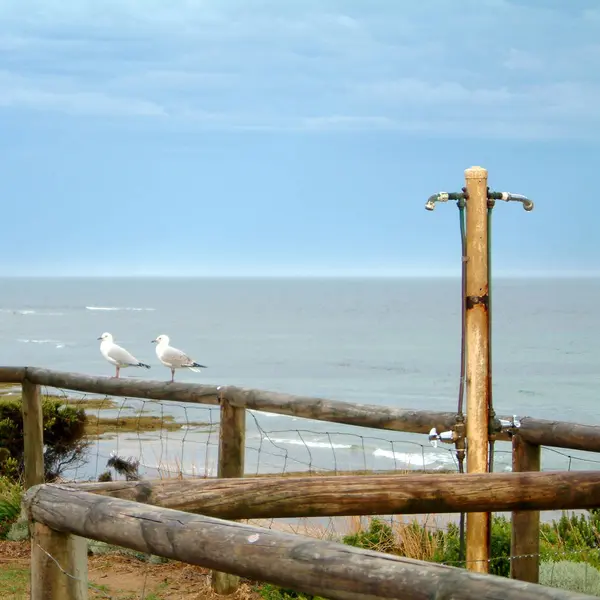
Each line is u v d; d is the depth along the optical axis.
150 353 102.19
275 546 2.66
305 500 3.51
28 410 7.53
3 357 93.56
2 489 8.37
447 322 174.62
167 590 6.06
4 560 6.71
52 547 3.33
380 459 29.23
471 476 3.61
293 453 30.58
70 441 13.71
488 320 4.65
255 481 3.56
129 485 3.57
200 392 6.14
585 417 52.59
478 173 4.63
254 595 5.93
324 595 2.53
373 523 7.29
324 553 2.55
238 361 93.31
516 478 3.63
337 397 62.72
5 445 12.45
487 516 4.67
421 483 3.57
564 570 6.30
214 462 17.72
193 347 112.94
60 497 3.29
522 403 59.53
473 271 4.63
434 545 6.76
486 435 4.63
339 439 34.62
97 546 7.04
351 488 3.53
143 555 6.89
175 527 2.91
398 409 5.19
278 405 5.69
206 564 2.82
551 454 31.14
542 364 89.62
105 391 6.91
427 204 4.63
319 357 97.56
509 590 2.17
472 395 4.62
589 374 79.12
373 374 79.19
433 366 86.56
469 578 2.26
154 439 26.34
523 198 4.72
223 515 3.54
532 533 4.95
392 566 2.40
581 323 173.25
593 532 7.84
